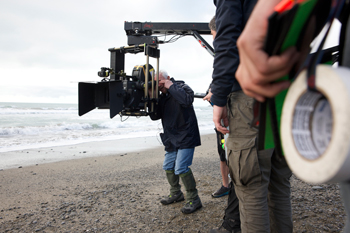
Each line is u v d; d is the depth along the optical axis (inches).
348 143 11.5
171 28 199.6
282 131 15.8
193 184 121.1
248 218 56.6
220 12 55.7
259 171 55.2
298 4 13.5
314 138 14.1
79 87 129.3
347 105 11.6
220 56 55.5
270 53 15.6
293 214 105.9
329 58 22.2
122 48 135.1
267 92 16.8
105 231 102.9
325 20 15.7
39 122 687.7
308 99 14.5
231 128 59.8
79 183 169.5
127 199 138.3
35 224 109.6
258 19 16.4
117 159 251.3
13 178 183.2
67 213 120.5
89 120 784.3
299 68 16.2
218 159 241.0
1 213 121.3
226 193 139.3
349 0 19.4
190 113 126.5
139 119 861.2
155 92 132.0
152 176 184.5
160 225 107.3
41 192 151.8
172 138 124.9
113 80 120.9
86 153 285.3
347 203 20.8
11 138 404.5
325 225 95.8
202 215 116.3
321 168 12.9
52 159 251.9
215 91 57.9
